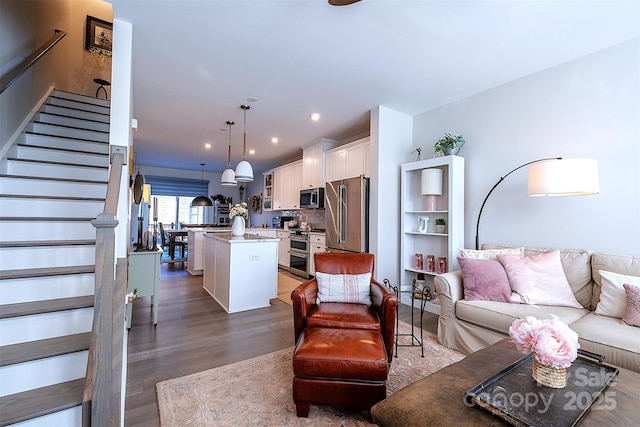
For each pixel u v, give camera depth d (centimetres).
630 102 229
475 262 252
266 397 181
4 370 139
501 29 221
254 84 318
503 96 308
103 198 252
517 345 126
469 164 336
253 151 646
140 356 232
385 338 204
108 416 109
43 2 323
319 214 640
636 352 155
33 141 292
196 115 414
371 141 386
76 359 154
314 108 385
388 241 382
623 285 191
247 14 207
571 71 261
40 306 171
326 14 206
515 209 295
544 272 233
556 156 268
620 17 205
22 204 223
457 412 106
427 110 386
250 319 320
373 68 282
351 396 160
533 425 96
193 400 177
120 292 136
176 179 912
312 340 175
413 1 193
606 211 239
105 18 461
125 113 216
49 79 357
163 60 271
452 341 249
